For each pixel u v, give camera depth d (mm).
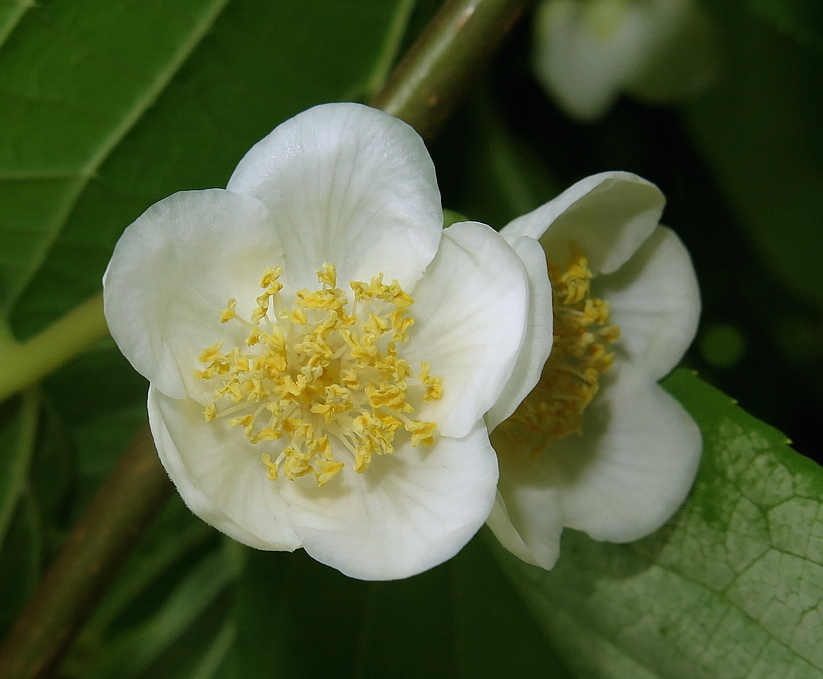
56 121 137
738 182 159
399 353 130
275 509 129
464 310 128
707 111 159
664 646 135
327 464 129
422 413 129
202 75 138
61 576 140
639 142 162
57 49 135
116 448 155
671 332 137
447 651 142
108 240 143
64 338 145
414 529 127
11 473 151
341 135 126
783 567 133
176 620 166
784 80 158
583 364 136
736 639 133
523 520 133
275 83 140
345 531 128
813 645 131
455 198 154
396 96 134
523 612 140
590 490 135
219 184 142
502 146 156
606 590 137
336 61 141
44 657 140
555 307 135
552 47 160
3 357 144
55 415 151
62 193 140
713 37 158
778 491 133
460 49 133
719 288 164
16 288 144
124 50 136
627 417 136
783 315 164
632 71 159
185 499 125
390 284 129
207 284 128
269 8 137
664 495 134
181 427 127
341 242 129
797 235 158
